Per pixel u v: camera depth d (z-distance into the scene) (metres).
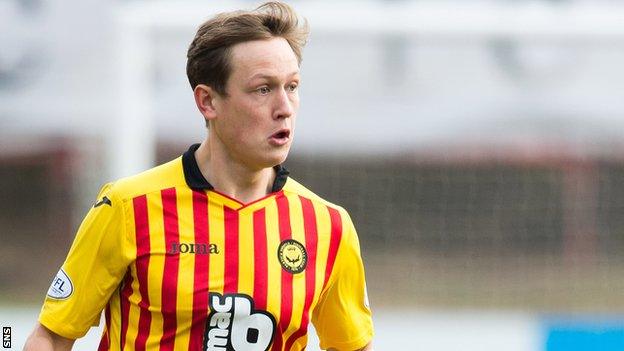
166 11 24.23
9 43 42.91
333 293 11.66
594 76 36.47
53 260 42.25
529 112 38.59
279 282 10.80
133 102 23.92
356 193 37.19
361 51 38.34
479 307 34.56
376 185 37.41
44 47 43.12
